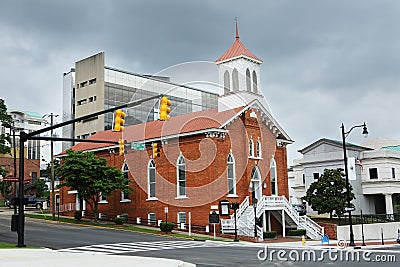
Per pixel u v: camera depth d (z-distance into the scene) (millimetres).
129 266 16641
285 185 49125
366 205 62375
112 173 44531
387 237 47469
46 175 76812
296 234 42562
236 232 36469
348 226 43312
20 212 25844
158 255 23375
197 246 29703
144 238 34531
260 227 41438
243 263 19719
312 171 65750
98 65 77750
